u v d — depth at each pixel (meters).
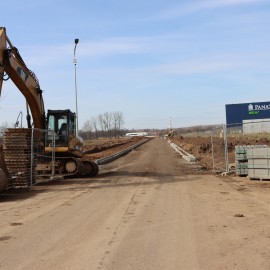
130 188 15.42
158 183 16.95
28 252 6.79
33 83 17.95
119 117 139.38
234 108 75.94
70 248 7.00
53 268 5.92
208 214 9.82
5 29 15.16
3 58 14.74
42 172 19.92
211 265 5.93
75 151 20.66
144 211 10.40
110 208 10.97
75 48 27.94
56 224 9.02
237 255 6.41
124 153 46.16
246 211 10.12
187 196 12.95
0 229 8.58
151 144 78.38
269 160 16.33
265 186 14.97
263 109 74.94
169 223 8.88
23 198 13.23
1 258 6.46
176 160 33.22
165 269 5.80
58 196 13.59
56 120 20.44
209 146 40.22
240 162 18.55
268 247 6.83
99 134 143.88
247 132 48.34
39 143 18.23
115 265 6.02
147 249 6.84
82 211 10.61
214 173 20.81
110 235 7.88
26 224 9.05
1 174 13.47
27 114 18.50
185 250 6.74
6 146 15.82
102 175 21.48
